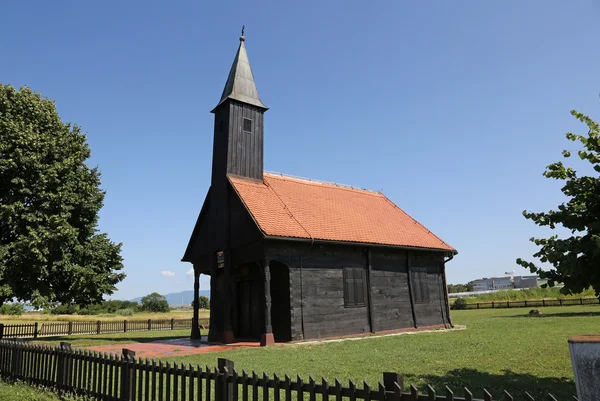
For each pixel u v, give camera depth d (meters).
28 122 23.86
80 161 25.66
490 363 11.90
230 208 20.55
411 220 28.31
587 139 7.55
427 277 25.11
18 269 21.22
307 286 19.11
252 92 22.72
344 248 21.00
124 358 7.75
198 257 23.03
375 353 14.44
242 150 21.72
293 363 12.54
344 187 28.17
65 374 9.06
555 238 7.51
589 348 4.28
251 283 21.17
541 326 21.83
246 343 18.56
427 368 11.43
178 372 6.78
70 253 23.67
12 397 8.88
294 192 23.25
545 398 8.13
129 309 70.75
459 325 25.91
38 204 22.56
